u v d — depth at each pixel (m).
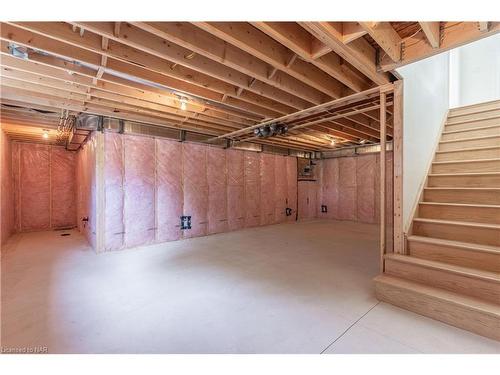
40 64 2.54
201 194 5.65
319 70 3.00
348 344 1.77
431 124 3.62
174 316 2.16
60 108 3.81
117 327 1.99
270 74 2.86
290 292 2.63
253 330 1.95
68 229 6.60
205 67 2.65
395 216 2.70
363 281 2.93
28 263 3.65
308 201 8.72
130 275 3.15
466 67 6.10
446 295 2.06
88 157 5.05
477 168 3.15
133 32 2.14
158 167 4.95
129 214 4.57
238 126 5.02
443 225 2.64
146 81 2.86
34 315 2.17
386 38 2.08
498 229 2.31
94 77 2.76
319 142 7.05
